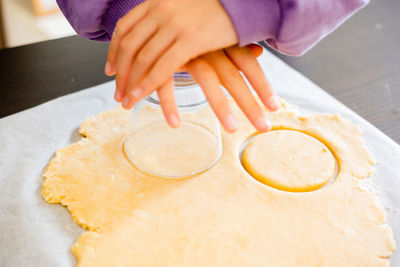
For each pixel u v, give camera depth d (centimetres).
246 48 30
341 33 54
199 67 29
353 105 43
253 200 32
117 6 33
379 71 48
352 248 29
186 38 27
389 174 35
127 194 33
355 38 53
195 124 37
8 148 36
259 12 28
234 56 30
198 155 35
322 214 31
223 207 32
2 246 29
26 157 36
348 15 30
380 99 44
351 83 46
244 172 35
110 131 38
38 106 40
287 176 34
